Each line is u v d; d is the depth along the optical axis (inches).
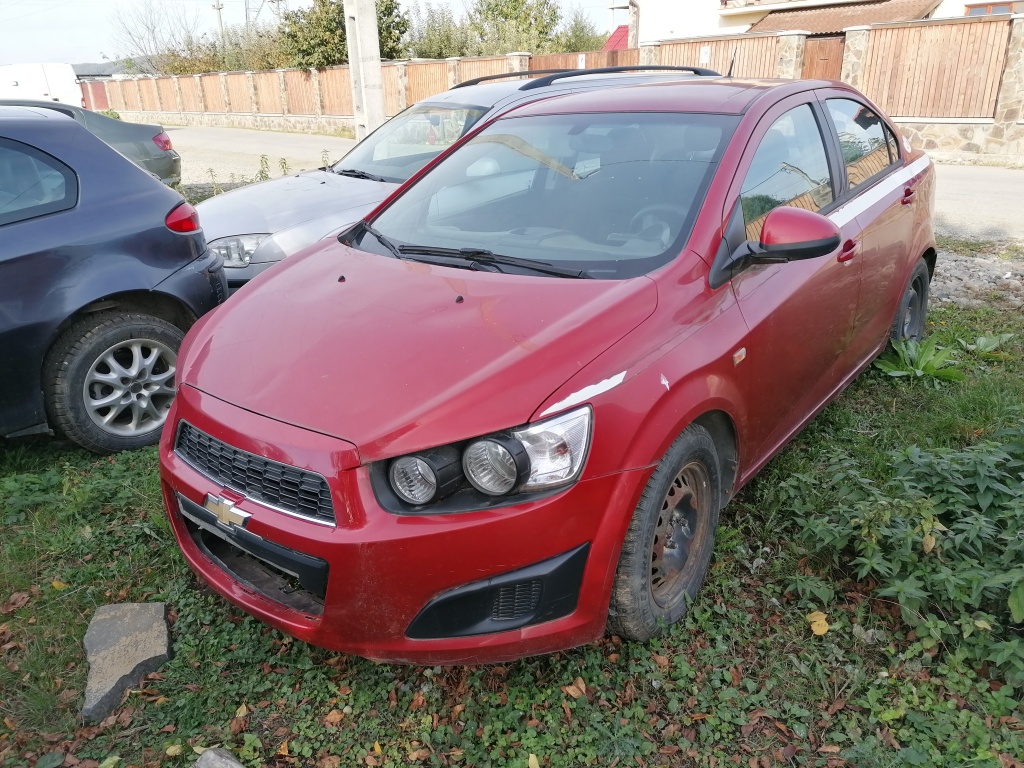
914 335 210.5
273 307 121.0
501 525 90.4
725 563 129.0
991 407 170.6
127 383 165.8
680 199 123.6
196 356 116.0
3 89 1193.4
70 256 154.9
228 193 264.7
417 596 91.6
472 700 104.2
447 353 100.1
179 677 108.8
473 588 92.3
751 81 157.9
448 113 268.5
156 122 1427.2
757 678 108.0
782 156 140.8
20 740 99.0
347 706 104.8
